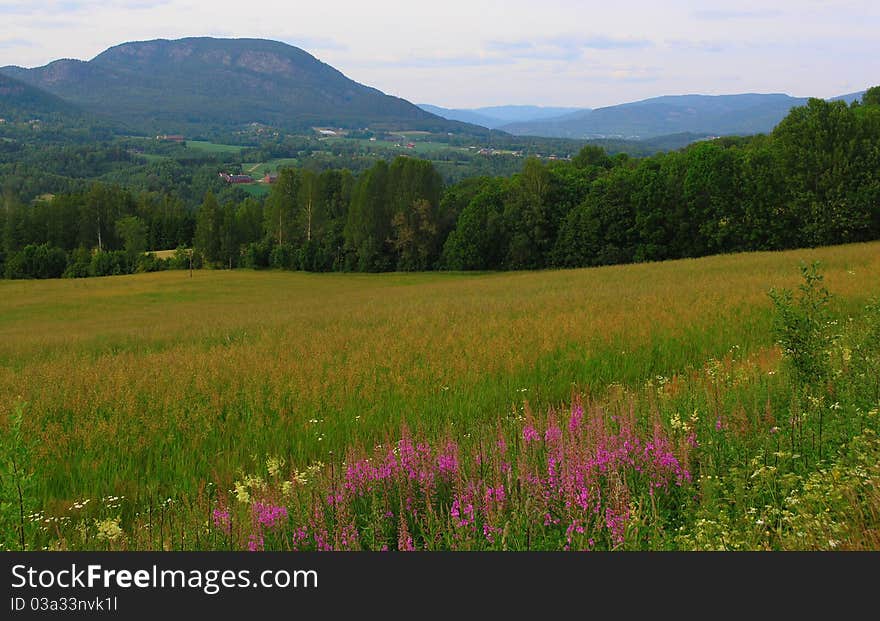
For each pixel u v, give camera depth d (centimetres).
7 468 584
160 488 909
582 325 1816
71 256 11669
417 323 2364
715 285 2650
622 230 7519
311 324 2928
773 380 966
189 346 2516
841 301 1747
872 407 740
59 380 1575
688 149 8050
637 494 632
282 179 11288
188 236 13588
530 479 614
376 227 9562
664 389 1066
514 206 8325
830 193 6188
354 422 1121
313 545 594
